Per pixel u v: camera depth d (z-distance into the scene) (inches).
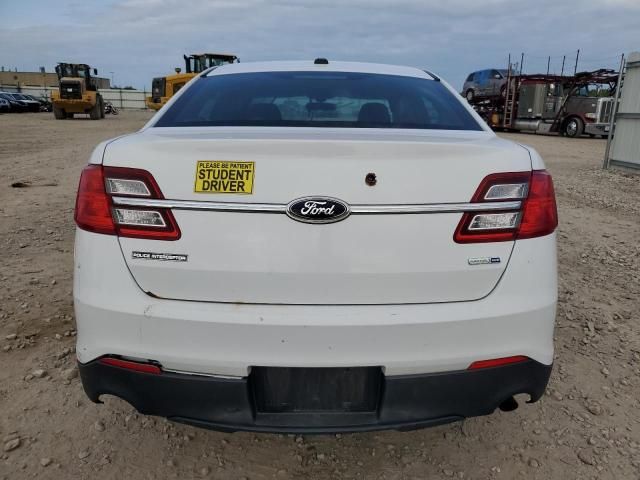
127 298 75.0
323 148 72.6
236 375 74.8
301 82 112.7
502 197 75.5
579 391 116.0
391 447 98.6
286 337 72.6
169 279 74.3
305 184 72.1
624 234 249.9
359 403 77.7
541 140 880.9
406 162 73.3
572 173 464.4
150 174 73.6
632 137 458.6
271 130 88.1
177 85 981.2
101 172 75.8
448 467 93.7
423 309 74.2
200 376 75.5
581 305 162.1
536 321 77.7
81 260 77.4
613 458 95.7
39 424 101.6
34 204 285.9
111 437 98.9
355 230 72.6
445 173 74.0
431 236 73.8
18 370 119.6
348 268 73.0
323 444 99.1
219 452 96.3
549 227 78.9
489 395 78.4
